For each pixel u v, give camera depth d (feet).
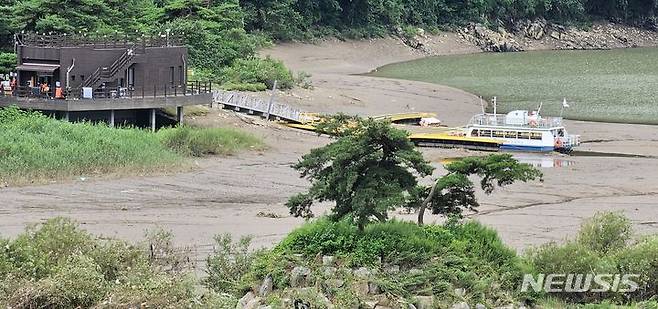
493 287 263.29
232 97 617.62
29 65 540.52
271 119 615.57
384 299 251.19
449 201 286.25
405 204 286.46
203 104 577.43
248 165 492.13
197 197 416.46
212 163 491.31
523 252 305.12
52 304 244.22
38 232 283.18
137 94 546.67
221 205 402.93
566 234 364.38
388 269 260.83
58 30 630.74
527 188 462.60
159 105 542.57
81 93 530.68
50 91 531.50
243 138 536.42
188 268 282.77
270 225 362.74
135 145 476.95
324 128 286.66
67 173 437.17
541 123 592.19
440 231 276.82
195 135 511.40
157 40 573.33
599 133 640.58
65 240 271.49
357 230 271.08
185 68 568.82
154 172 458.09
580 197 449.06
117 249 271.08
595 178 497.46
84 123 506.07
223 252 282.56
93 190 416.67
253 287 260.01
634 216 405.59
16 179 421.18
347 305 246.68
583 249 286.25
